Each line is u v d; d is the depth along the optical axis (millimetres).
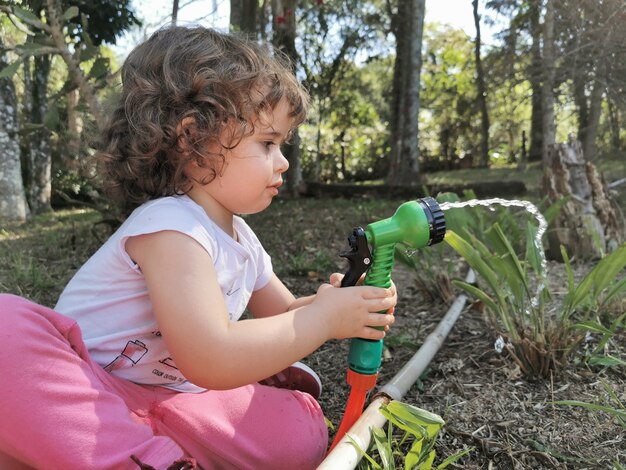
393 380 1310
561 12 4875
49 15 2256
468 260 1550
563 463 1136
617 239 2854
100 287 1016
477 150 14602
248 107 995
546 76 5148
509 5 5906
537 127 10000
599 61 4656
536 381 1479
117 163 1074
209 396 1049
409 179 7613
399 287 2463
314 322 976
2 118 5738
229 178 1017
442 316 2045
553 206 2414
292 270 2791
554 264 2754
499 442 1208
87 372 881
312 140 13273
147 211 982
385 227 1023
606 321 1831
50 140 7172
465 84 14008
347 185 7195
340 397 1473
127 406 966
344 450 953
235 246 1045
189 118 980
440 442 1220
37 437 800
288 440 1061
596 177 2889
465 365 1599
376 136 14086
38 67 6793
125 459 832
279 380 1336
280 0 6051
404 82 7590
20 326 829
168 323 901
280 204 6203
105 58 2236
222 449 993
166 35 1080
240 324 936
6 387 795
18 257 3084
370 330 1032
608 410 1090
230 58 1024
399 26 8023
